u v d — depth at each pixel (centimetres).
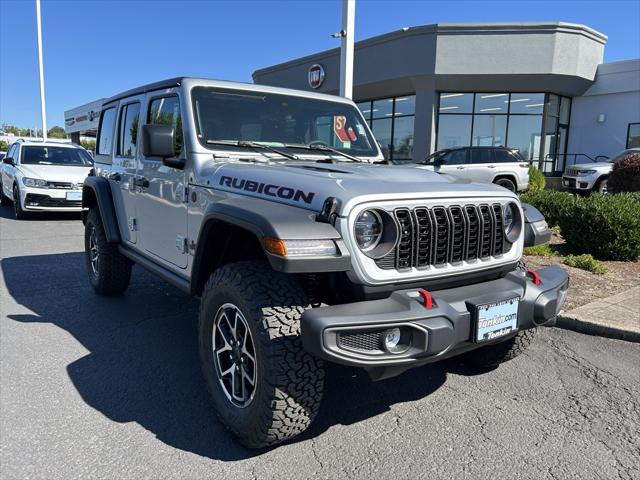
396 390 350
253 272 269
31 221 1164
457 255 283
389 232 255
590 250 747
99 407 319
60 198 1146
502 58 1816
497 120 1977
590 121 2103
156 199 403
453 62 1827
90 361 388
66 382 353
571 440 289
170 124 383
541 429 300
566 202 918
